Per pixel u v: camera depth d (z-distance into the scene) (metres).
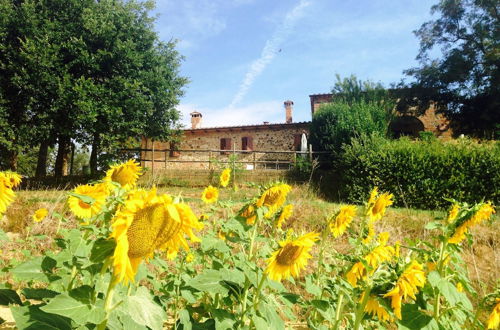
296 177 15.45
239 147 25.42
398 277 1.73
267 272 1.75
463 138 12.12
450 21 24.36
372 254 2.03
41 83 14.61
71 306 1.05
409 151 10.80
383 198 3.38
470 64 22.47
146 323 1.08
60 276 1.55
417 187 10.42
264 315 1.64
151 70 17.50
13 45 15.17
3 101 14.25
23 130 14.66
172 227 1.11
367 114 14.78
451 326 2.07
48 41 15.04
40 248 4.04
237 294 1.77
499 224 5.68
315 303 2.06
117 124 15.59
